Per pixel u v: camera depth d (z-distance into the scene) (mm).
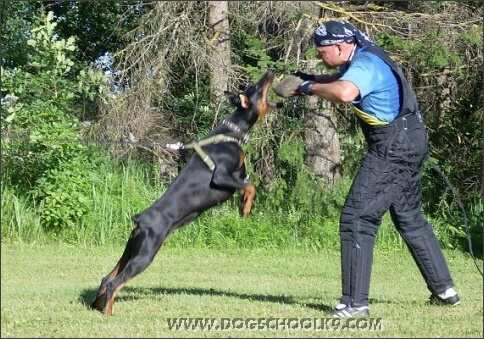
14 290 8430
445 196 15531
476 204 15656
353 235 6734
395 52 14719
